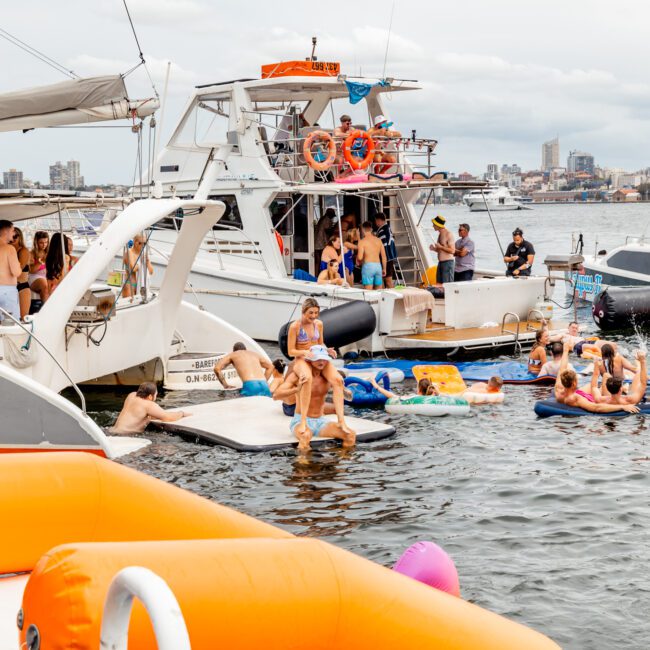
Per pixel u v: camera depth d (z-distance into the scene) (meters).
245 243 18.08
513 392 14.01
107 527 4.59
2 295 11.18
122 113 11.09
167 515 4.57
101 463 4.74
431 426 11.81
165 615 2.27
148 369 14.67
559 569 7.07
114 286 15.01
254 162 17.67
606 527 8.02
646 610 6.32
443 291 17.91
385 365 16.11
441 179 18.56
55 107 10.79
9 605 4.27
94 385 14.92
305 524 8.17
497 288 18.14
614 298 20.81
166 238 18.77
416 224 19.42
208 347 15.51
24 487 4.52
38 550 4.53
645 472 9.66
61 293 11.46
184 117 18.59
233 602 2.88
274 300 17.48
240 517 4.54
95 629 2.68
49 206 12.60
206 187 15.91
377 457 10.35
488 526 8.09
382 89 19.02
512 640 3.28
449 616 3.28
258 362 14.16
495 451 10.57
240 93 17.69
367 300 16.67
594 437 11.15
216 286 18.09
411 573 4.46
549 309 18.88
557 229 81.75
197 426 11.42
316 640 3.05
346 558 3.27
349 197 18.98
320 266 17.92
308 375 10.79
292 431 10.98
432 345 16.41
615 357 13.27
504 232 76.62
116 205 12.88
